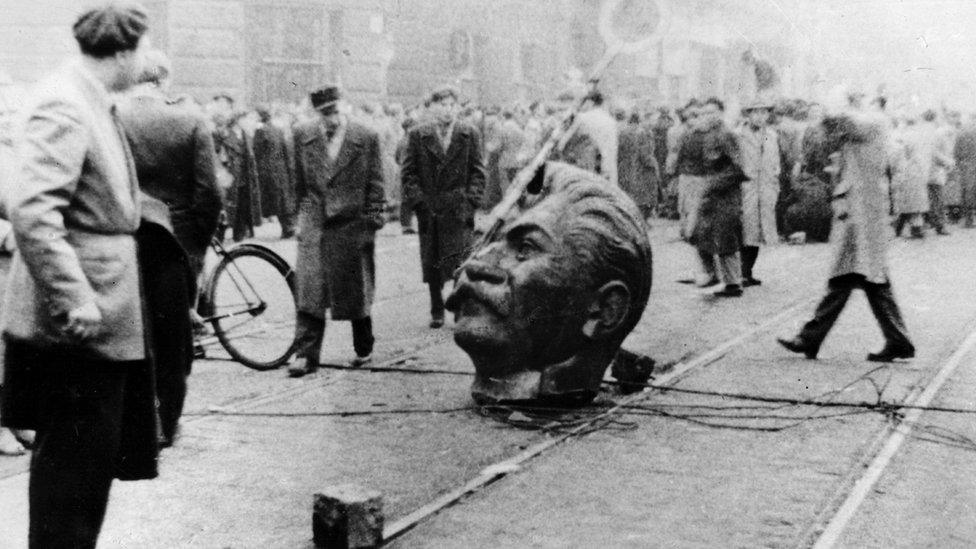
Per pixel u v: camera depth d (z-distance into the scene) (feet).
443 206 36.94
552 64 107.24
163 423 19.69
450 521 17.85
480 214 81.10
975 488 19.72
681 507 18.58
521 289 24.17
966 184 76.95
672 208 81.20
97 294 13.70
